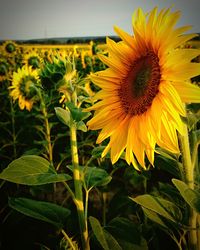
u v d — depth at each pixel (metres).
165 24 0.25
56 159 0.91
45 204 0.33
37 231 0.62
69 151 0.64
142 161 0.28
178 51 0.23
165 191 0.35
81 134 0.85
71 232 0.49
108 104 0.32
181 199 0.33
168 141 0.25
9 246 0.59
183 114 0.23
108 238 0.28
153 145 0.26
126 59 0.33
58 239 0.52
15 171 0.30
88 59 1.25
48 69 0.36
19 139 1.02
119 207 0.45
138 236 0.29
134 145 0.29
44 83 0.36
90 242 0.46
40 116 0.72
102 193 0.60
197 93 0.23
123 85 0.33
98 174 0.37
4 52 1.59
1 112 1.18
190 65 0.23
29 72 0.87
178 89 0.23
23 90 0.86
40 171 0.31
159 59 0.26
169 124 0.25
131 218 0.57
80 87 0.36
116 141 0.31
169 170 0.32
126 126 0.30
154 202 0.27
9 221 0.67
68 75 0.36
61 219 0.32
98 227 0.28
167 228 0.29
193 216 0.27
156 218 0.29
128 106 0.31
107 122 0.32
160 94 0.26
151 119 0.26
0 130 1.06
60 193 0.82
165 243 0.49
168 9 0.25
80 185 0.36
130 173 0.53
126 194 0.49
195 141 0.28
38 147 0.87
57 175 0.30
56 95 0.45
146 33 0.28
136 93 0.30
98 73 0.34
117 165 0.55
